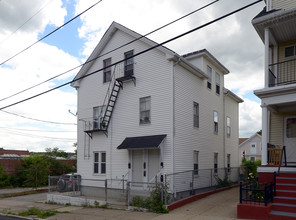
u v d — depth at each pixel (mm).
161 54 15695
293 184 10414
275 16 11812
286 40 14180
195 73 17406
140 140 15398
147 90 16062
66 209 13461
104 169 17656
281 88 11438
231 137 23344
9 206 14773
